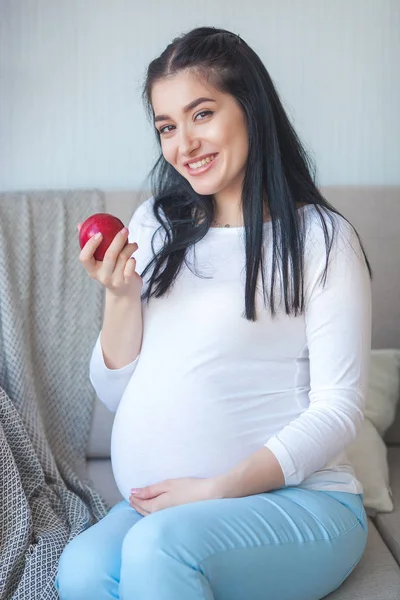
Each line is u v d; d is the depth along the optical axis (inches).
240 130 55.7
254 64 56.3
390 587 55.7
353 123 90.7
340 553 53.0
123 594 46.9
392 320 84.7
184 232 58.9
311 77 89.7
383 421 78.4
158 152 89.3
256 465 52.4
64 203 81.2
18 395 73.9
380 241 84.4
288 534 50.7
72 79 87.7
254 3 88.1
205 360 54.8
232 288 55.8
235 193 58.4
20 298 78.2
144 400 56.3
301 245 55.1
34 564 58.7
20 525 60.6
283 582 50.5
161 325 57.2
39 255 79.6
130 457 56.6
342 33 89.0
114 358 59.4
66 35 86.9
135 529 47.8
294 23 88.7
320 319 54.6
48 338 79.6
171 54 56.0
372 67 89.7
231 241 57.6
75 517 65.3
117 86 88.3
